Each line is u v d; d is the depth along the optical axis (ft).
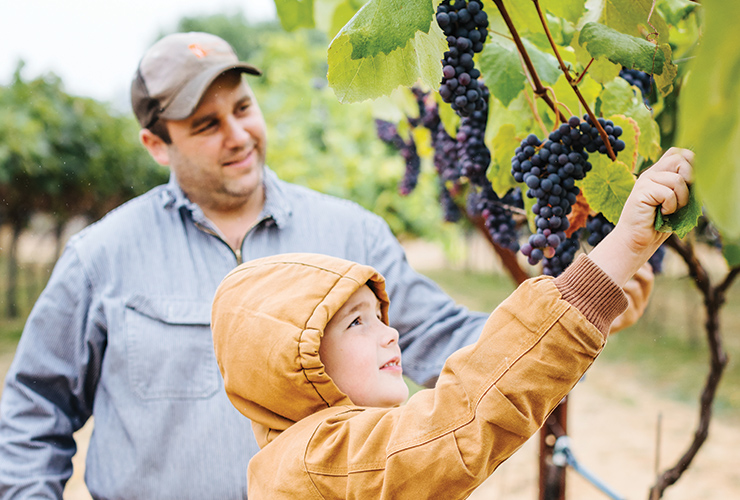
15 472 5.01
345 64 2.78
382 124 8.45
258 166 5.46
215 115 5.13
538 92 3.34
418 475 2.61
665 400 22.22
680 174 2.46
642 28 3.12
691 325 27.61
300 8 5.96
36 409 5.24
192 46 5.22
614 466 17.37
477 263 52.85
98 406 5.34
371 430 2.85
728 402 21.16
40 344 5.27
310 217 5.77
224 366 3.43
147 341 5.13
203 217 5.40
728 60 1.13
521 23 3.44
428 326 5.56
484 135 4.28
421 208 19.99
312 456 2.93
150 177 37.37
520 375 2.57
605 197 3.15
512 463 16.78
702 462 17.29
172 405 5.06
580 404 22.48
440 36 2.99
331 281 3.30
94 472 5.20
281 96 22.54
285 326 3.16
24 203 31.71
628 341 29.50
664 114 3.98
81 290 5.30
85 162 31.30
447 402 2.69
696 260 4.72
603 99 3.75
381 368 3.44
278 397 3.21
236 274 3.62
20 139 27.25
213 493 4.97
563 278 2.71
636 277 4.03
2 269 43.96
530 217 3.66
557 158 3.14
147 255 5.38
